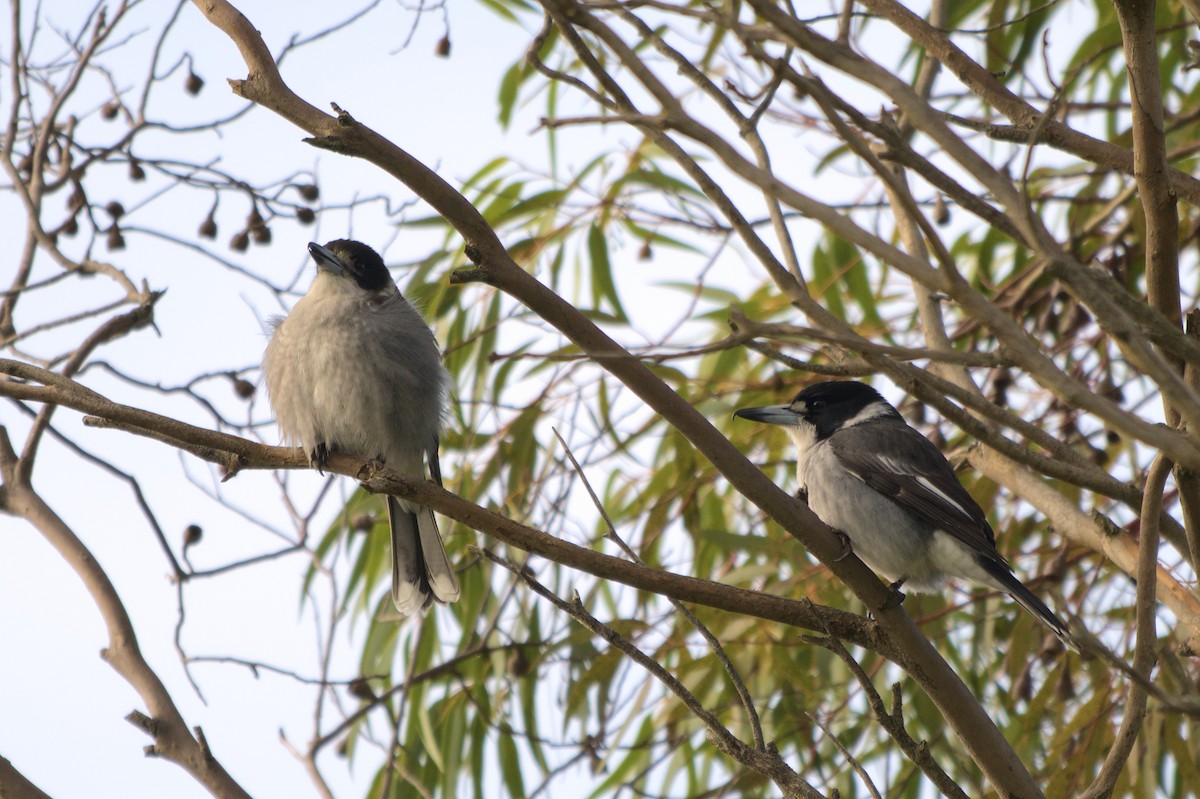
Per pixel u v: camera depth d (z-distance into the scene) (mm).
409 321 10352
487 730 11992
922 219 4746
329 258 10328
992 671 11891
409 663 10031
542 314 6578
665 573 7004
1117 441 11148
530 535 6988
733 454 6852
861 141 4805
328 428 10000
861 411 11055
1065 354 11242
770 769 6496
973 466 9555
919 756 6430
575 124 5098
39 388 7812
